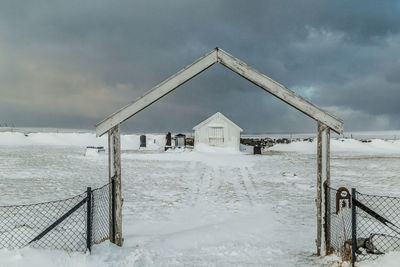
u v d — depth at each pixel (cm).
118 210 668
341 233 659
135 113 655
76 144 5450
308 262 581
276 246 682
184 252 641
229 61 648
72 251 561
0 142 4928
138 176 1903
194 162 2714
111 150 664
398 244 567
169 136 4572
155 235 772
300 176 1952
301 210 1080
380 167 2444
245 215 1020
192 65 649
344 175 1986
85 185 1516
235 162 2709
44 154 3275
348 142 5241
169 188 1534
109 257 561
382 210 1028
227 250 650
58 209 1008
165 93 652
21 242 651
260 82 644
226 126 3769
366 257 552
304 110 636
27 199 1161
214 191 1480
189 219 973
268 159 2981
